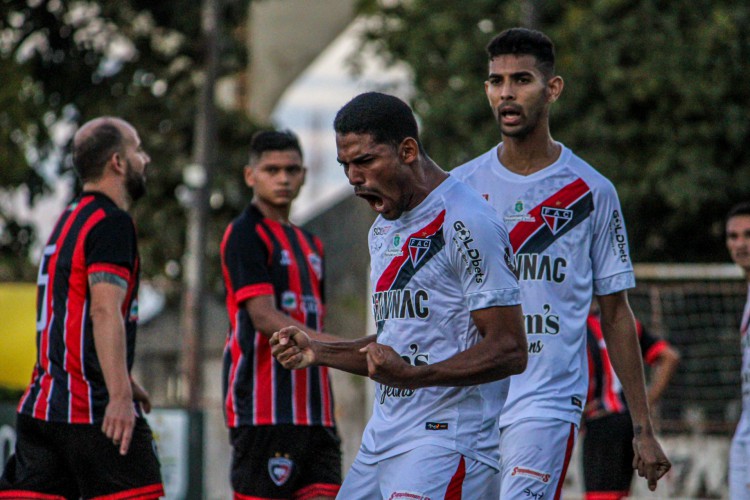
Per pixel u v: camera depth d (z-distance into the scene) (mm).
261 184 22703
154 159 68625
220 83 79562
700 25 61312
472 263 13945
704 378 54625
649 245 65125
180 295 70500
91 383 19000
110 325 18750
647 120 62156
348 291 79500
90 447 18938
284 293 22531
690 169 60656
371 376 13523
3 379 36406
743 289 47844
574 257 18344
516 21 65188
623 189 61625
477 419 14484
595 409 26469
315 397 22531
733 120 60625
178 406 58312
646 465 18469
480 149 63438
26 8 62750
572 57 62469
